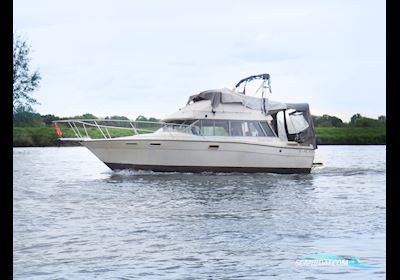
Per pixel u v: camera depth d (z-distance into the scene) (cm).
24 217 1678
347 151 6175
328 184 2577
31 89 5738
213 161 2825
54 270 1112
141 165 2811
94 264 1152
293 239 1363
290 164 2958
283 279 1055
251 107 2955
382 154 5497
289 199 2059
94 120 2884
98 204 1936
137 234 1432
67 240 1367
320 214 1716
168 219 1639
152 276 1073
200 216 1688
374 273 1085
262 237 1387
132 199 2047
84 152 6147
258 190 2319
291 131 3105
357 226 1516
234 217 1667
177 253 1234
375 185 2545
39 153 5775
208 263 1155
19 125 6081
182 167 2819
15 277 1073
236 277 1065
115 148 2798
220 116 2886
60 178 2859
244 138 2906
